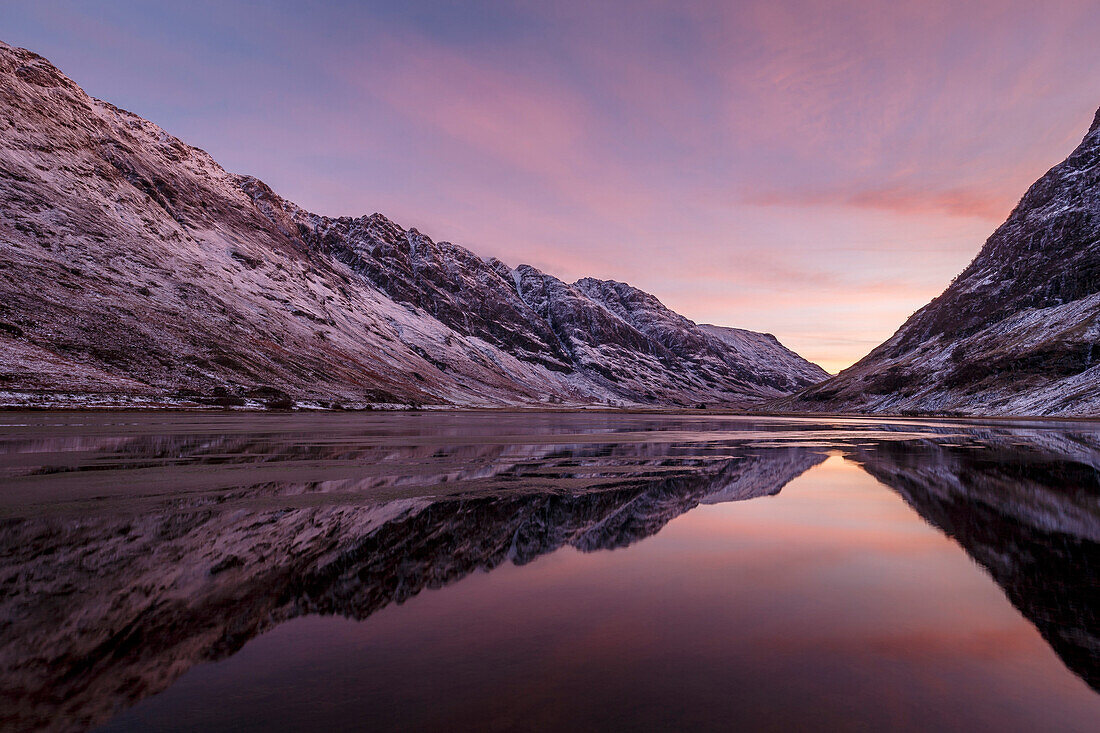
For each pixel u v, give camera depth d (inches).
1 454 995.3
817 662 239.1
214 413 3070.9
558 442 1579.7
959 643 261.7
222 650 250.1
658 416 5723.4
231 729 182.1
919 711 197.6
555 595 329.7
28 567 369.7
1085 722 190.9
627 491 725.9
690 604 314.0
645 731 179.3
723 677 223.9
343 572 373.4
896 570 386.3
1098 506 634.2
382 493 680.4
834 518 564.1
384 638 263.7
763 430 2497.5
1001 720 192.7
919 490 746.8
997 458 1167.6
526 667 232.2
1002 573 377.4
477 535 481.4
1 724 184.4
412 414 4333.2
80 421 1979.6
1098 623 288.5
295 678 221.8
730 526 529.3
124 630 271.3
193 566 379.9
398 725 184.9
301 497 641.6
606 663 236.5
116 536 453.1
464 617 292.7
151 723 185.9
